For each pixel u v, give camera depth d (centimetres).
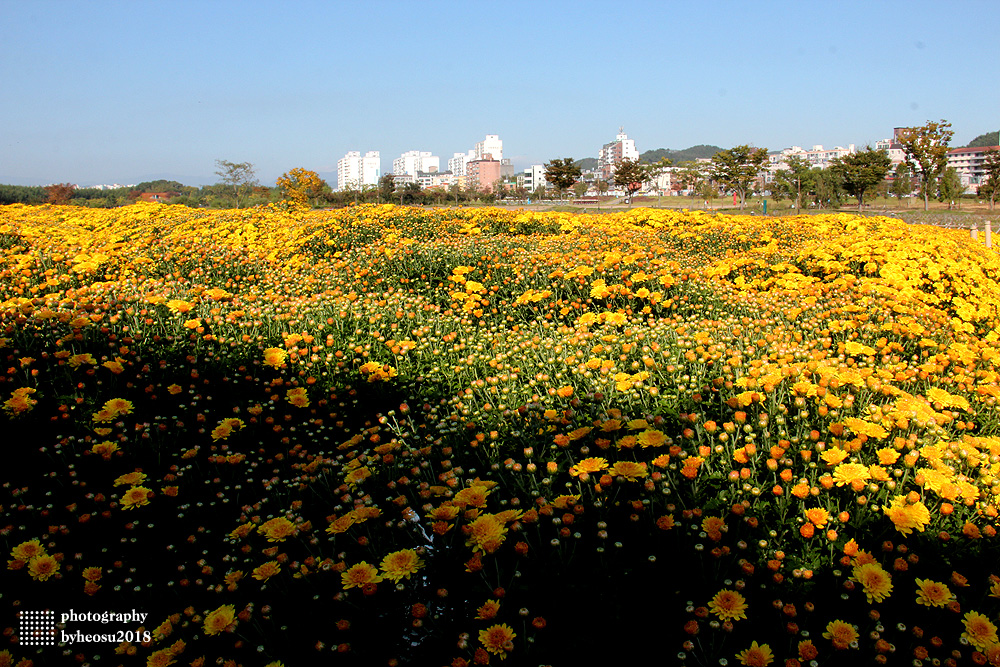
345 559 276
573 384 431
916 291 680
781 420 330
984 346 489
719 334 509
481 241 1002
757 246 1086
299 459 380
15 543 299
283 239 1056
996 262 866
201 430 389
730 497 288
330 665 235
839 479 271
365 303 627
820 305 596
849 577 236
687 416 342
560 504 261
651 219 1395
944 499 271
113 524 320
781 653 224
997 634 215
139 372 457
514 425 374
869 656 216
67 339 450
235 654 240
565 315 638
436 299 712
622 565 260
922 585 221
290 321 557
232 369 487
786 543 268
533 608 242
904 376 394
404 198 5388
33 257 779
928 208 4056
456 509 256
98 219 1408
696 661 221
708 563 258
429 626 242
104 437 379
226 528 323
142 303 565
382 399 464
